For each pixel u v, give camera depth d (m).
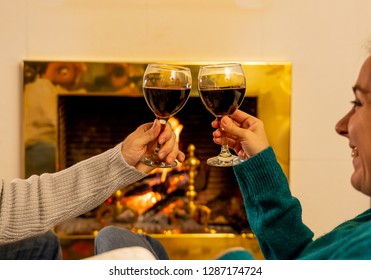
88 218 2.49
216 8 2.29
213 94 1.18
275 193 1.10
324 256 0.87
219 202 2.53
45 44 2.28
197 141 2.51
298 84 2.34
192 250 2.40
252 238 2.39
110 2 2.27
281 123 2.32
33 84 2.26
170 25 2.29
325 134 2.37
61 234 2.38
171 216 2.47
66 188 1.21
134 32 2.29
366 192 0.98
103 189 1.22
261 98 2.31
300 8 2.31
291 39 2.32
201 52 2.31
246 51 2.31
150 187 2.50
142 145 1.23
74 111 2.48
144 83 1.20
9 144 2.31
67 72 2.27
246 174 1.12
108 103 2.48
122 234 1.19
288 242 1.08
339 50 2.33
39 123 2.28
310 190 2.39
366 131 0.94
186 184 2.50
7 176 2.33
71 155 2.50
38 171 2.30
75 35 2.28
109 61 2.27
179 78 1.18
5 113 2.30
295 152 2.37
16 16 2.26
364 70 0.96
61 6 2.27
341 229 1.01
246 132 1.16
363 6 2.31
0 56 2.27
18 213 1.17
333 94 2.35
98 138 2.50
